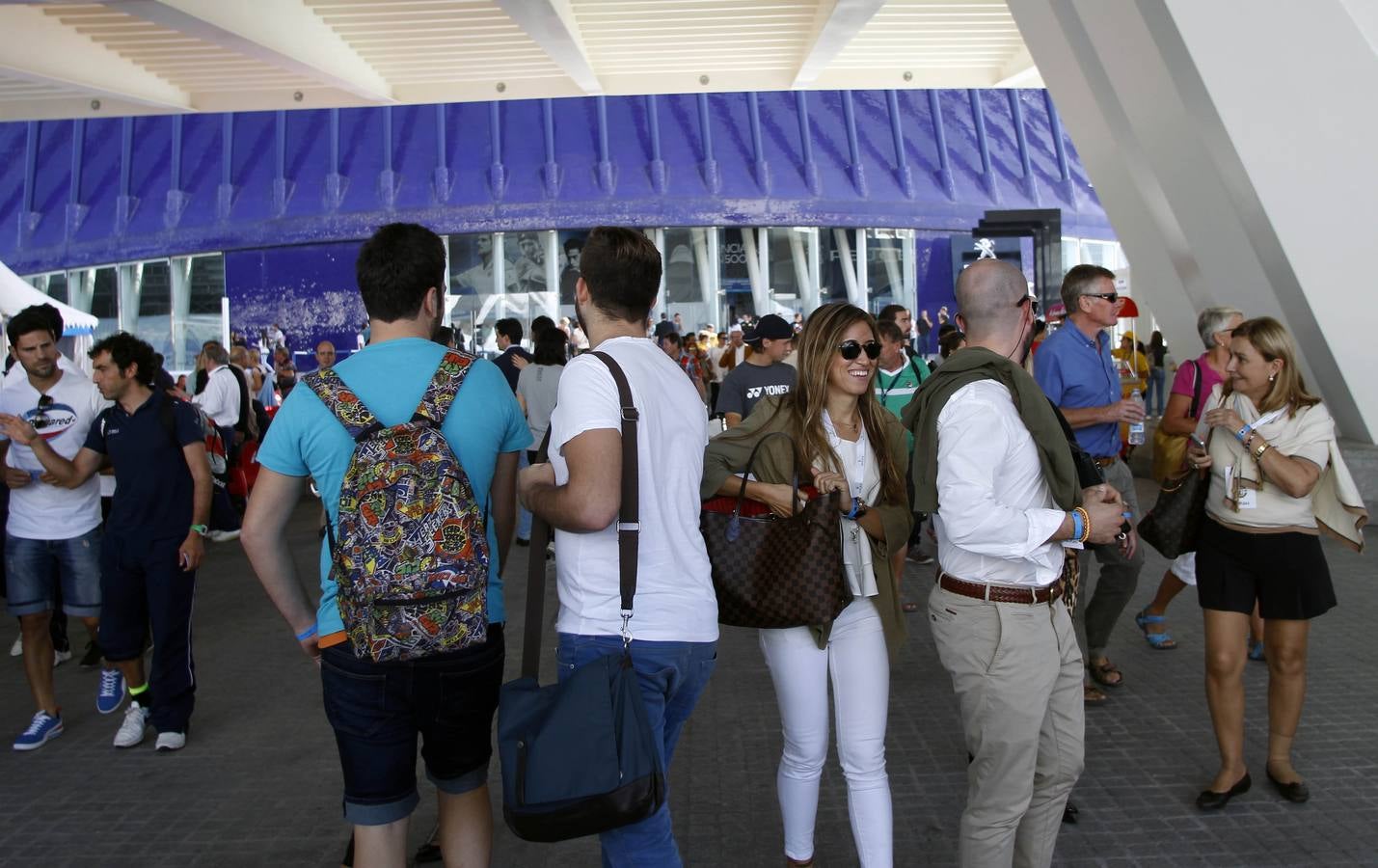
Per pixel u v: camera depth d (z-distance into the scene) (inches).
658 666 104.0
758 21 555.8
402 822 111.3
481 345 1304.1
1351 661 232.5
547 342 364.5
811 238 1321.4
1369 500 366.6
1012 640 114.5
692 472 110.6
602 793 95.2
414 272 112.3
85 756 201.2
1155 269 477.4
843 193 1301.7
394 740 109.0
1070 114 463.5
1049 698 118.7
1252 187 340.5
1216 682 163.2
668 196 1284.4
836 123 1322.6
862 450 132.6
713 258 1309.1
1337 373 357.7
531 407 362.0
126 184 1341.0
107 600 202.2
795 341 292.8
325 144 1312.7
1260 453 155.6
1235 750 162.6
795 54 616.4
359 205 1290.6
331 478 107.3
